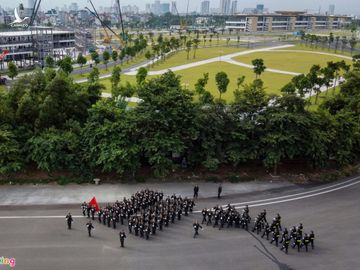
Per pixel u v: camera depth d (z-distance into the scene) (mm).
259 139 41438
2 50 110125
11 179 38500
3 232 29641
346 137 44688
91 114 42625
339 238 30922
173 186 39312
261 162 44656
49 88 41969
